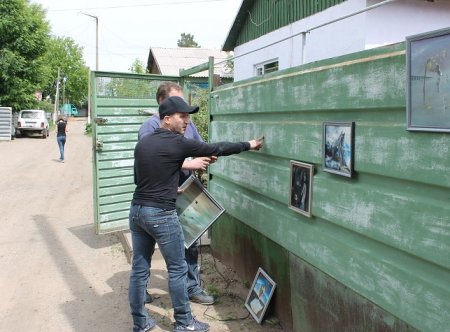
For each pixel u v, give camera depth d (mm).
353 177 2701
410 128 2197
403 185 2334
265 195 3871
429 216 2125
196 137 4293
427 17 7414
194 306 4125
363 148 2592
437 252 2078
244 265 4531
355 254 2678
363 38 7102
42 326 3875
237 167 4426
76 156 18266
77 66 68625
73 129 39938
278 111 3551
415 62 2148
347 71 2695
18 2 28422
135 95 6215
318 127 3051
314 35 8531
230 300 4234
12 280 4906
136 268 3531
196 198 3934
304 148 3221
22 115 27812
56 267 5297
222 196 4891
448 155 2014
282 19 9852
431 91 2070
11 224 7328
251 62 11586
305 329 3352
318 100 3002
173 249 3420
